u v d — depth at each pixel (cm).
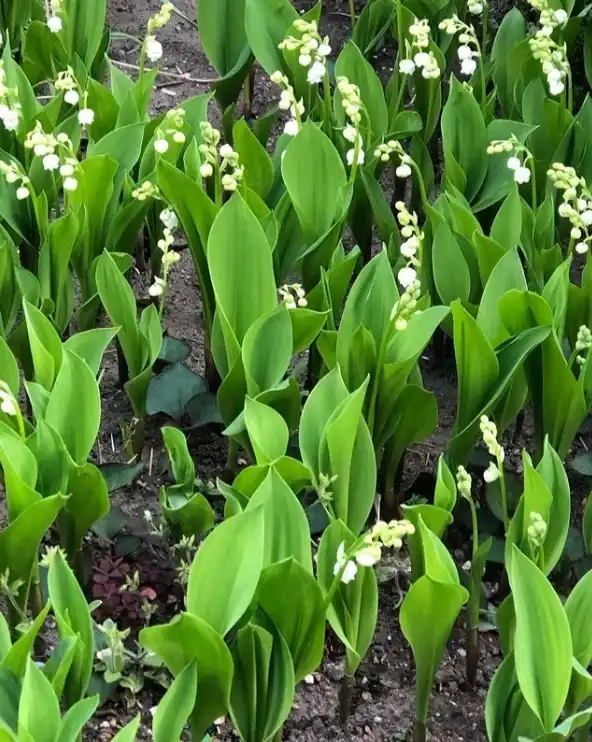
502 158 217
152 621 169
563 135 227
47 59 248
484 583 181
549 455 140
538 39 214
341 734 157
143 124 201
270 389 158
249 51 244
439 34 265
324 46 200
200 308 237
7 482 137
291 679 125
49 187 207
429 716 160
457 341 157
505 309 164
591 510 164
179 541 168
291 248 197
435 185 279
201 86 309
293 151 183
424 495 191
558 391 167
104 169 189
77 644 123
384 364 161
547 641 119
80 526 154
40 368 158
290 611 126
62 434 147
